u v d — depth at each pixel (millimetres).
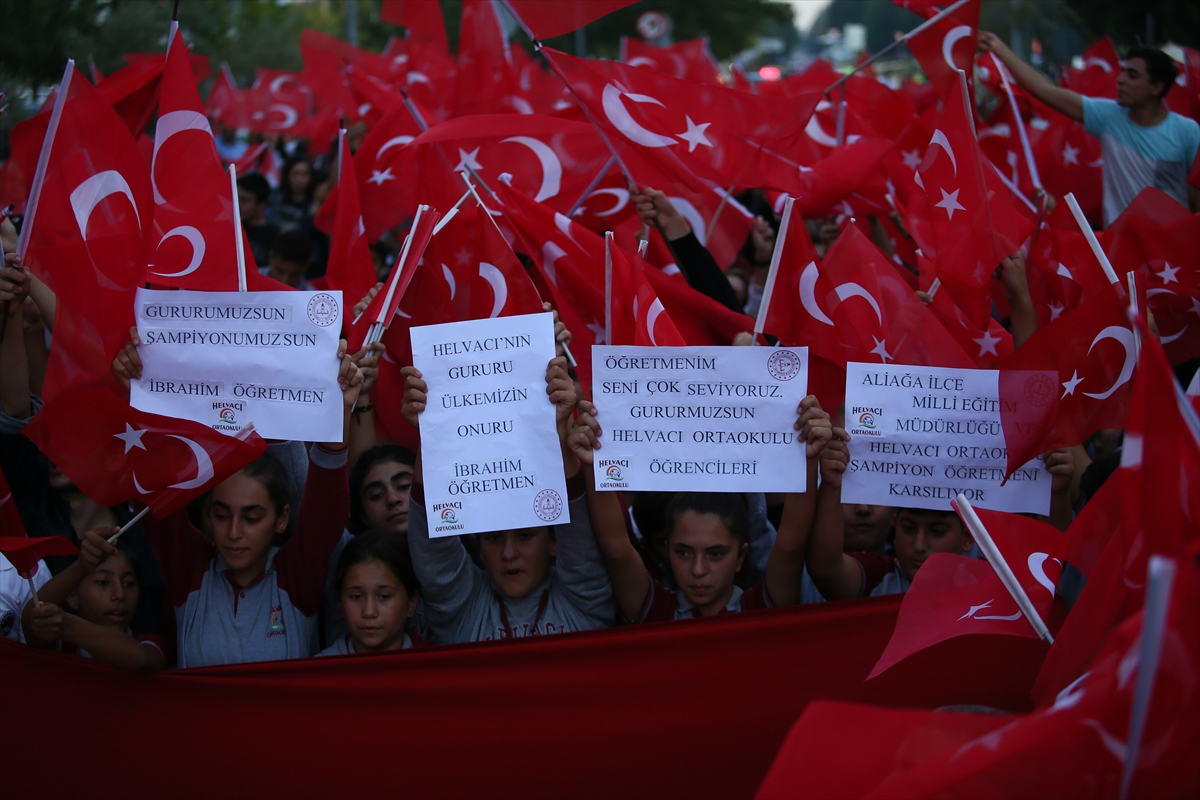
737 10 26547
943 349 3566
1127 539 2203
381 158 5766
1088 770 2002
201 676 3062
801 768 2037
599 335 4164
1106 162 5988
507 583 3410
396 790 3107
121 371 3238
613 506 3305
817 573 3420
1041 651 3191
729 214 5789
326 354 3236
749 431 3213
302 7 32156
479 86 6383
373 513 3893
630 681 3121
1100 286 4008
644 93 4648
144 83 4156
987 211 3836
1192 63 5746
